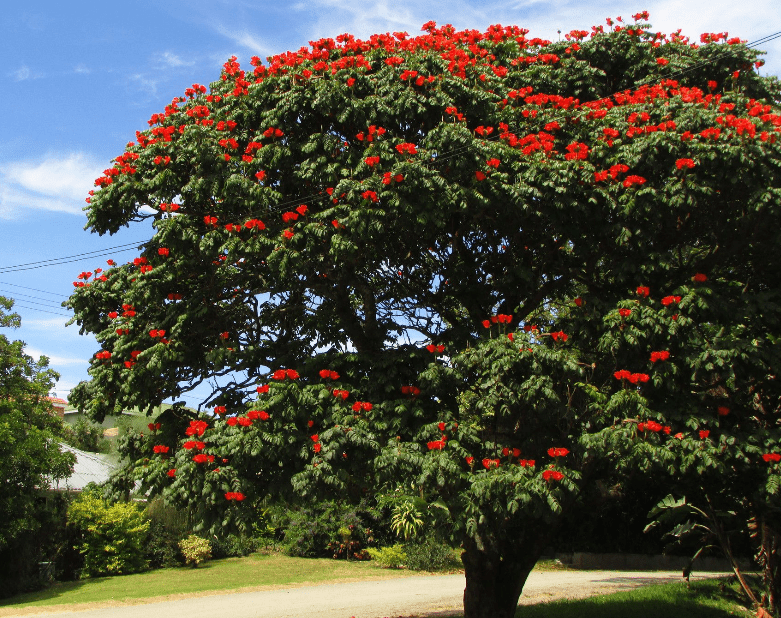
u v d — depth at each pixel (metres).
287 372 7.17
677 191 6.80
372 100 7.87
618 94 8.45
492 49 9.84
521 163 7.57
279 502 7.54
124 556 19.70
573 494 7.71
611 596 13.36
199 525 6.88
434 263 9.33
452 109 7.76
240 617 12.67
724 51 9.43
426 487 6.85
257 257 7.91
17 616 13.12
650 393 6.96
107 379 8.04
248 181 7.71
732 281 8.13
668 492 11.27
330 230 7.59
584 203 7.39
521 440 7.79
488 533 7.48
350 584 18.16
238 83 8.67
